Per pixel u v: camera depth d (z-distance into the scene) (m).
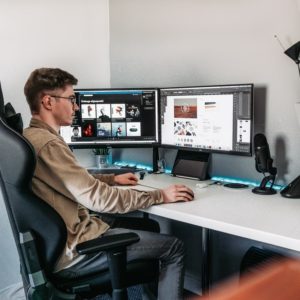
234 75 2.05
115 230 1.58
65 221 1.43
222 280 2.18
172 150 2.39
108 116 2.30
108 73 2.71
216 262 2.20
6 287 2.25
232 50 2.04
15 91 2.23
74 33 2.48
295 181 1.75
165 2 2.32
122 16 2.57
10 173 1.26
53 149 1.42
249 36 1.96
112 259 1.34
